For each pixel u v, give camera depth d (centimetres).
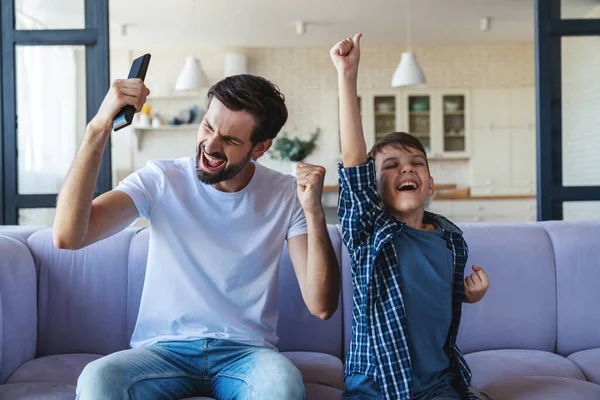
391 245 150
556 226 210
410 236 154
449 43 787
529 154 776
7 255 182
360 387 146
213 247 157
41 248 201
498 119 778
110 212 148
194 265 157
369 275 148
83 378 133
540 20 251
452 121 786
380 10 624
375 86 794
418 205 156
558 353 202
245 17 647
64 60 253
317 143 800
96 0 252
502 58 792
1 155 254
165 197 159
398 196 156
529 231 207
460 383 150
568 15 251
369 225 151
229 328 156
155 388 143
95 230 145
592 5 251
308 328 197
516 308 201
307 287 152
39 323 197
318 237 149
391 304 146
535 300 202
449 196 652
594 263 203
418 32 722
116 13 626
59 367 180
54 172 257
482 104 779
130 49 801
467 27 700
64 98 257
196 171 163
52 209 257
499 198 650
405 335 144
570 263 203
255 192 163
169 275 157
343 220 152
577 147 250
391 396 141
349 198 151
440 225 160
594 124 252
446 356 150
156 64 802
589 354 192
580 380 166
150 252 160
